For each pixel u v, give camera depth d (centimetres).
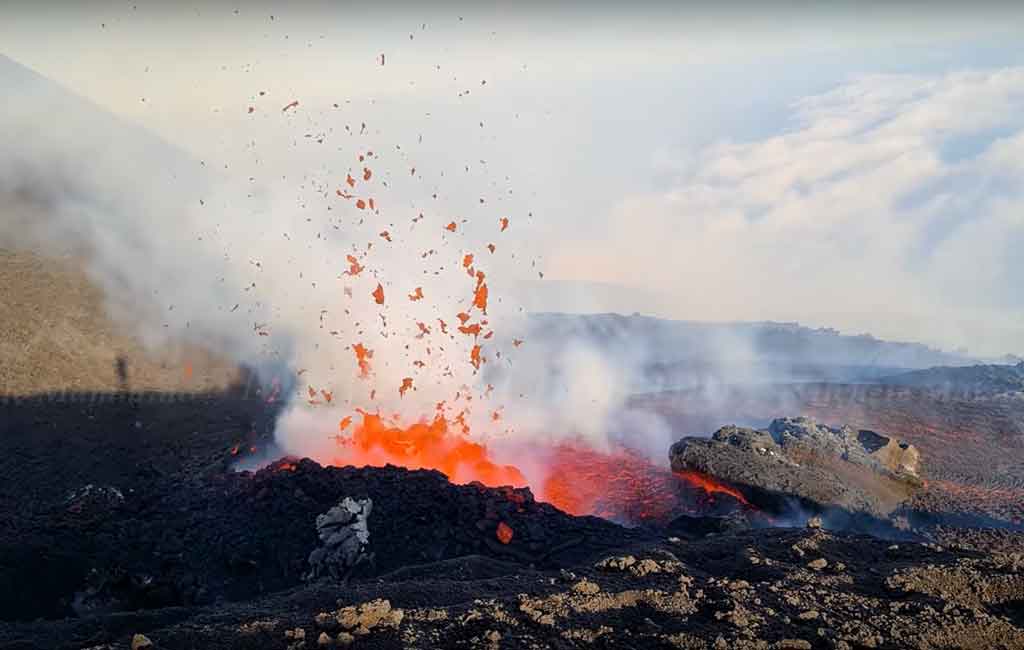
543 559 2088
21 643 1355
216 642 1204
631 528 2314
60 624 1478
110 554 2131
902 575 1387
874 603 1282
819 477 2734
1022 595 1333
